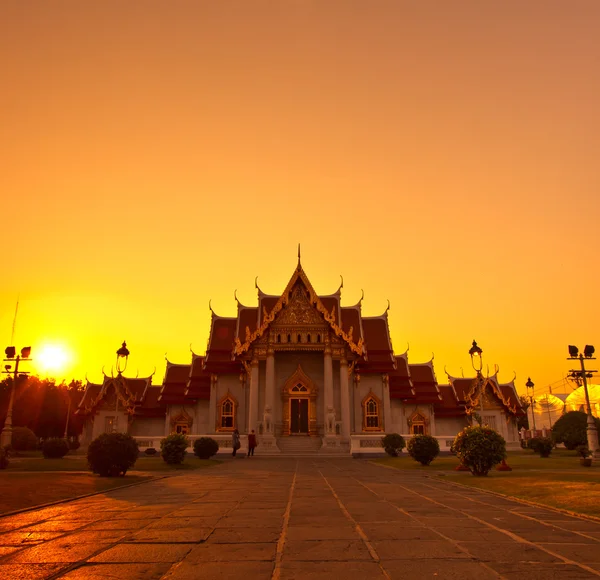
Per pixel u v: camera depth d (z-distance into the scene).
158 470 29.14
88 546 9.79
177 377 65.00
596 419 52.88
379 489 19.38
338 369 54.22
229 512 13.66
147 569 8.23
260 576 7.85
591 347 42.06
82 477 23.61
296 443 50.78
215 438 48.41
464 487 20.11
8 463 31.41
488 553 9.17
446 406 65.50
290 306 53.78
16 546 9.84
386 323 61.38
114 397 64.12
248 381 56.66
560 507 14.04
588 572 8.02
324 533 10.86
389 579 7.69
